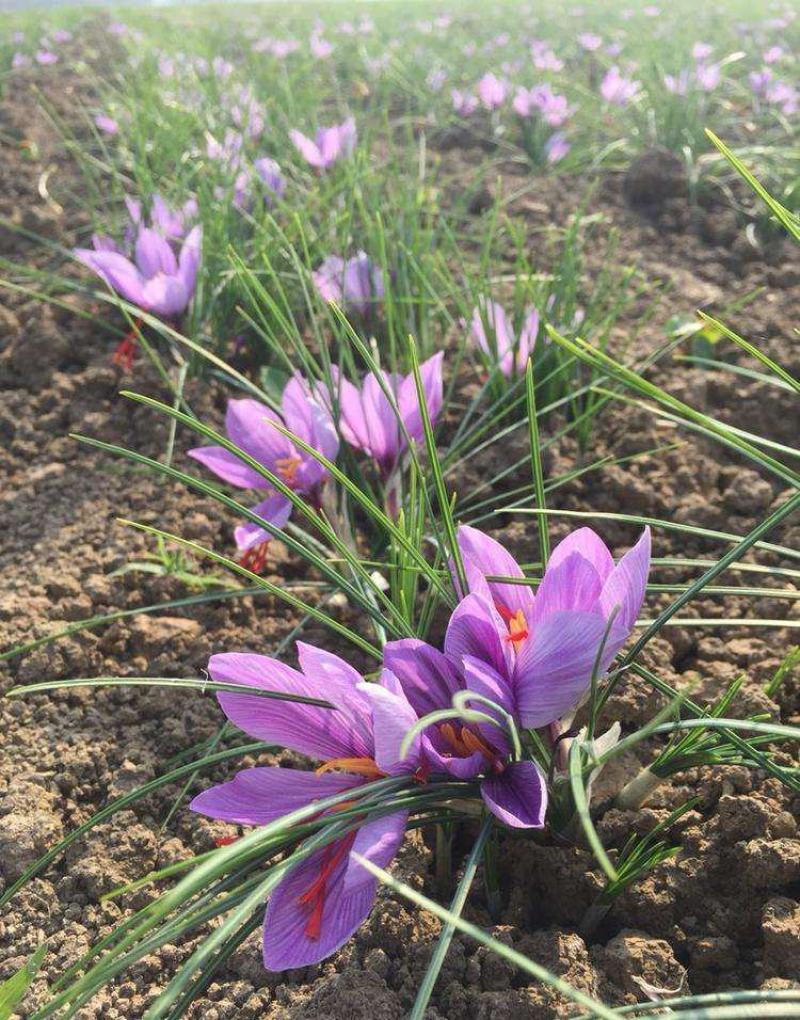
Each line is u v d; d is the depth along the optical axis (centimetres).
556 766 23
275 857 27
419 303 46
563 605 21
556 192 73
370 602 27
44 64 109
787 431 45
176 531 41
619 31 147
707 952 24
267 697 22
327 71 112
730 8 185
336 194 60
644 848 26
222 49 123
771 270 59
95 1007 24
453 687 21
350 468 36
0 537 42
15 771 31
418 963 24
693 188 68
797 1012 16
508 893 26
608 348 51
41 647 35
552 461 43
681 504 41
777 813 26
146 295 44
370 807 20
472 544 22
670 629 34
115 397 50
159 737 32
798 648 29
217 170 59
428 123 91
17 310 57
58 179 74
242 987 24
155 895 27
